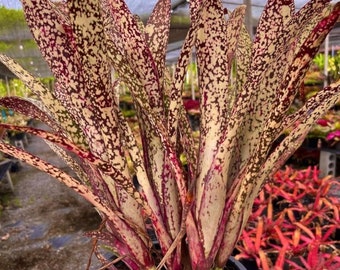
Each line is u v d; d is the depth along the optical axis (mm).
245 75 598
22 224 3477
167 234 508
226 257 520
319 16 526
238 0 2994
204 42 472
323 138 3092
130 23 497
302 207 1164
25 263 2748
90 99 438
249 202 511
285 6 438
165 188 528
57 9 520
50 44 446
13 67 548
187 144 566
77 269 2607
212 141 491
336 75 4195
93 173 562
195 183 509
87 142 524
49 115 584
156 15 587
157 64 555
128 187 444
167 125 521
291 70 421
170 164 508
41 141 8133
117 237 558
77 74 450
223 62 473
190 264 545
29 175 5180
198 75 505
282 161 539
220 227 492
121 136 521
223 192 473
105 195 549
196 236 486
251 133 534
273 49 441
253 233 977
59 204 3955
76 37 387
